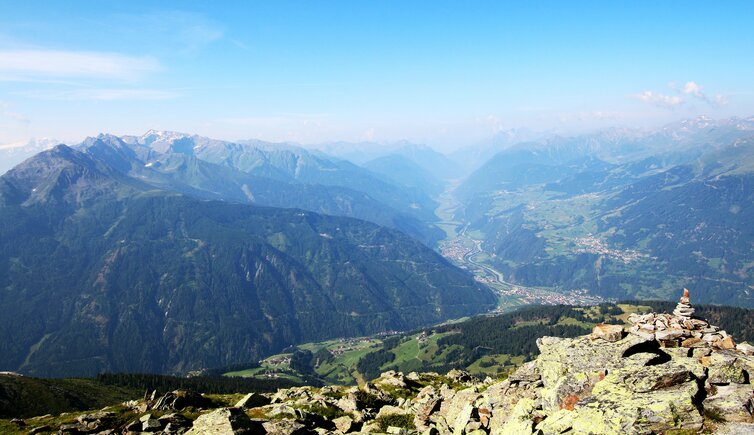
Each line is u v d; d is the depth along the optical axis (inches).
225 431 1840.6
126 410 3203.7
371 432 1991.9
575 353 1521.9
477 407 1710.1
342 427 2210.9
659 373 1245.1
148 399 3425.2
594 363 1428.4
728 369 1236.5
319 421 2313.0
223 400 3582.7
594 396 1263.5
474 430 1579.7
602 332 1563.7
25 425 3233.3
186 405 3230.8
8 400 6200.8
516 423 1364.4
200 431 1888.5
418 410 2153.1
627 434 1087.6
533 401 1455.5
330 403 2842.0
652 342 1432.1
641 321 1628.9
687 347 1422.2
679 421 1093.1
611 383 1286.9
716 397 1157.7
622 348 1423.5
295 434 1956.2
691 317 1595.7
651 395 1189.1
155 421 2471.7
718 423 1076.5
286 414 2337.6
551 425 1229.1
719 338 1438.2
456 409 1908.2
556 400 1373.0
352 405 2775.6
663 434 1074.1
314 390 3627.0
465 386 3636.8
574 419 1202.0
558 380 1459.2
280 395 3277.6
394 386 3678.6
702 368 1257.4
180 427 2427.4
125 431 2472.9
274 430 1946.4
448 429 1795.0
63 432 2691.9
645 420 1109.1
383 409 2464.3
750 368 1235.2
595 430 1133.1
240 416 1964.8
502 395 1667.1
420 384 3905.0
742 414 1087.6
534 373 1649.9
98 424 2807.6
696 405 1134.4
